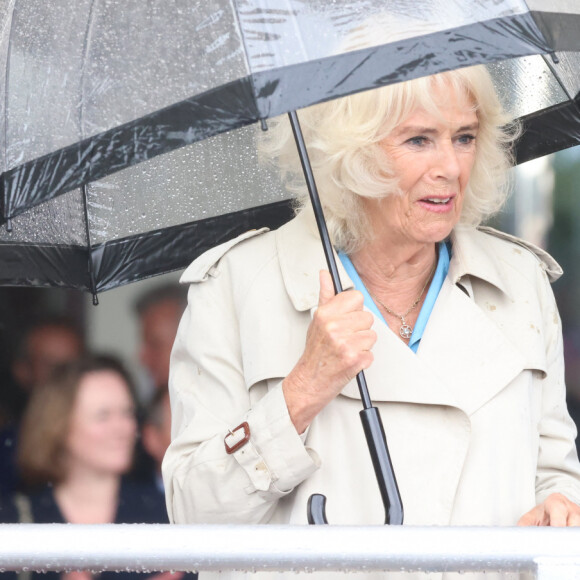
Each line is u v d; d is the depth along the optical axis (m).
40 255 7.86
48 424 11.48
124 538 4.45
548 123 7.79
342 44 5.40
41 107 5.82
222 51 5.43
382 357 6.76
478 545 4.41
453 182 6.58
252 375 6.76
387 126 6.41
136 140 5.54
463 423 6.66
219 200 8.19
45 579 10.80
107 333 12.05
